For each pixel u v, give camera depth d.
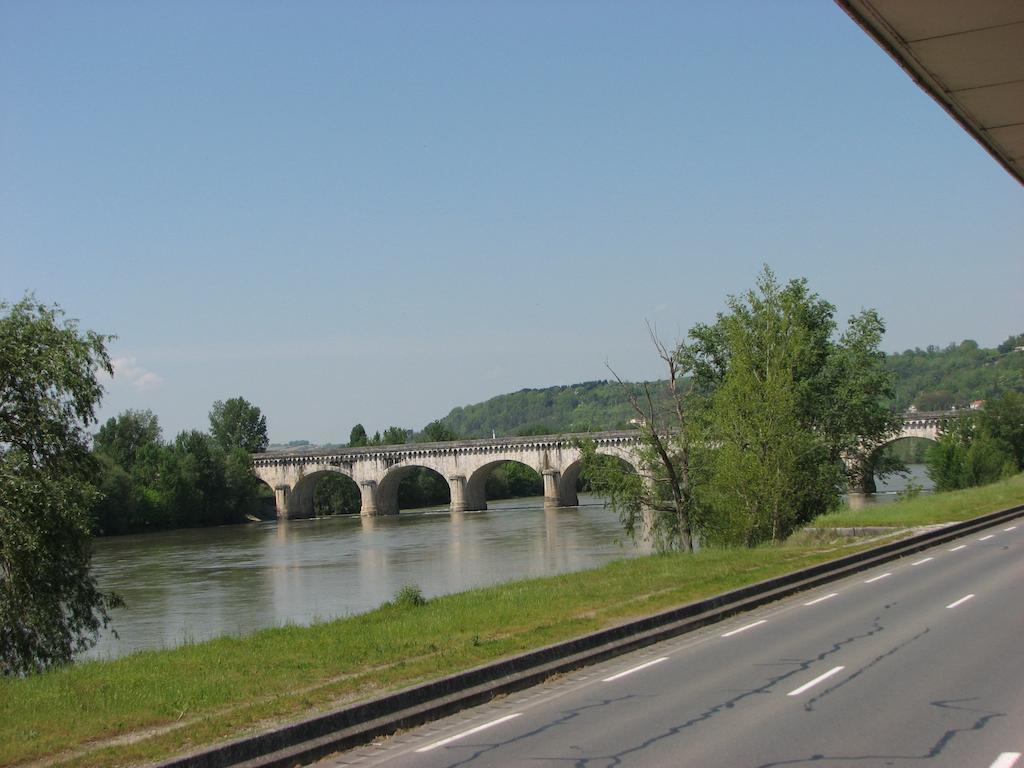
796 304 60.22
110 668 18.19
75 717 13.80
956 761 10.29
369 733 12.90
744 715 12.78
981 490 64.94
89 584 33.97
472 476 147.00
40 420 32.78
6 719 13.81
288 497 157.62
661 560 33.16
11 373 32.66
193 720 13.48
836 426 62.91
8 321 33.50
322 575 67.38
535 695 15.17
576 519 114.38
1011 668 14.81
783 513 44.59
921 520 44.91
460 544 86.81
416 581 59.59
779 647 17.70
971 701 12.88
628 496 48.09
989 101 14.00
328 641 19.73
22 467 31.95
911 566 29.97
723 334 65.12
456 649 17.77
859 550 32.03
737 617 22.12
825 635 18.64
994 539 37.72
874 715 12.39
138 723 13.43
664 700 14.02
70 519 32.16
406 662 16.89
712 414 46.59
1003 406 110.81
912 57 12.52
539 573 59.03
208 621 47.31
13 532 30.53
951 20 11.41
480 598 26.17
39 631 31.47
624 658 17.91
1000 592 23.05
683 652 17.95
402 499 174.62
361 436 196.00
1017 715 12.07
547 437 140.62
